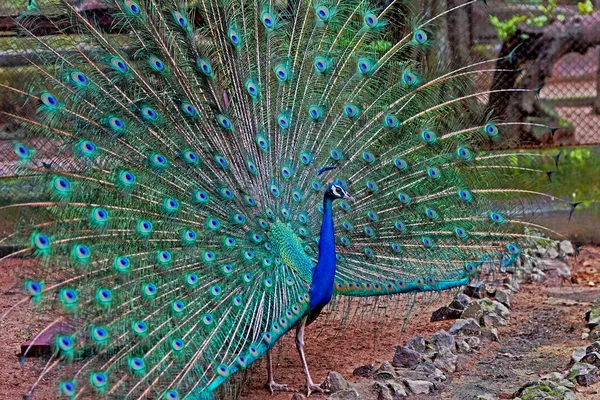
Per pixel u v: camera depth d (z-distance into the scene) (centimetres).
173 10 824
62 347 648
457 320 1000
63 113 746
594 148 1566
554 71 1822
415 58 941
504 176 956
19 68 930
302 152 875
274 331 752
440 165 926
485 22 1645
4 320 1036
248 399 801
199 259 762
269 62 882
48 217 718
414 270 911
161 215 766
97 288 693
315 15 912
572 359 877
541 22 1577
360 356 923
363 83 916
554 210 1430
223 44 860
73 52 783
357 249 892
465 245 927
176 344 697
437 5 1378
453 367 879
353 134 905
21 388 821
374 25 921
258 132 847
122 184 745
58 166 740
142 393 650
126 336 684
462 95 944
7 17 898
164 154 789
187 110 803
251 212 808
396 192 909
